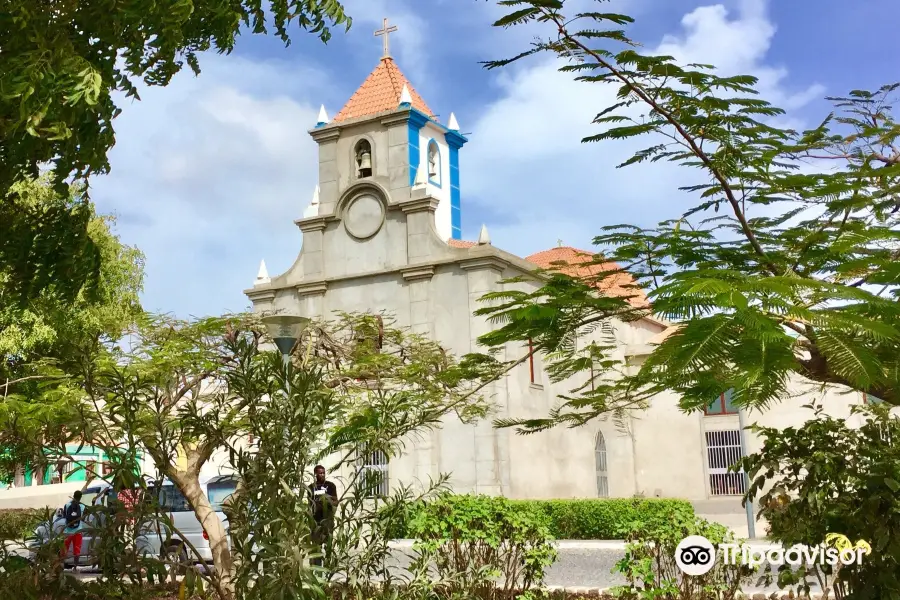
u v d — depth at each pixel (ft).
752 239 20.59
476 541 38.58
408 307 100.42
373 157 106.22
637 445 120.98
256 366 24.84
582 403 25.22
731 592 33.40
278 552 21.80
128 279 96.63
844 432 27.68
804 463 27.25
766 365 12.17
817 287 13.50
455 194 128.16
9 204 28.99
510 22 18.51
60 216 28.37
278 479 22.82
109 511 23.86
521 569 40.04
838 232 18.99
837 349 12.75
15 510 91.61
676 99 19.49
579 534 84.02
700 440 118.01
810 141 22.36
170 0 23.56
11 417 35.35
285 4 29.99
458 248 98.43
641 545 34.58
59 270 28.35
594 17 18.01
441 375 25.66
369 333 59.36
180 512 63.41
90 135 23.52
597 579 53.78
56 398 39.65
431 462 94.32
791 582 29.32
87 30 24.08
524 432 26.25
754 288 13.24
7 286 29.19
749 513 72.43
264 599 21.66
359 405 46.32
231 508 23.56
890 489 24.97
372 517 26.09
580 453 112.16
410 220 102.01
